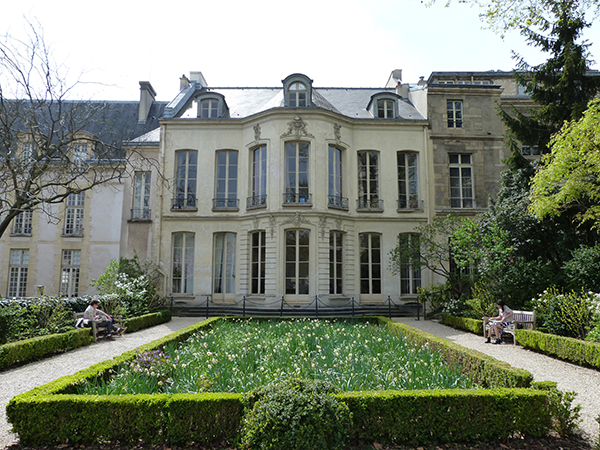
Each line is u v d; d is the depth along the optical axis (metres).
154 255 20.16
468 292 17.84
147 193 21.25
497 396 5.02
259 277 19.09
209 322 12.31
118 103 25.48
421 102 22.03
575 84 15.80
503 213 15.02
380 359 7.31
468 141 21.12
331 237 19.28
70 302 12.84
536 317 11.51
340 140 20.00
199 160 20.64
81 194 21.62
